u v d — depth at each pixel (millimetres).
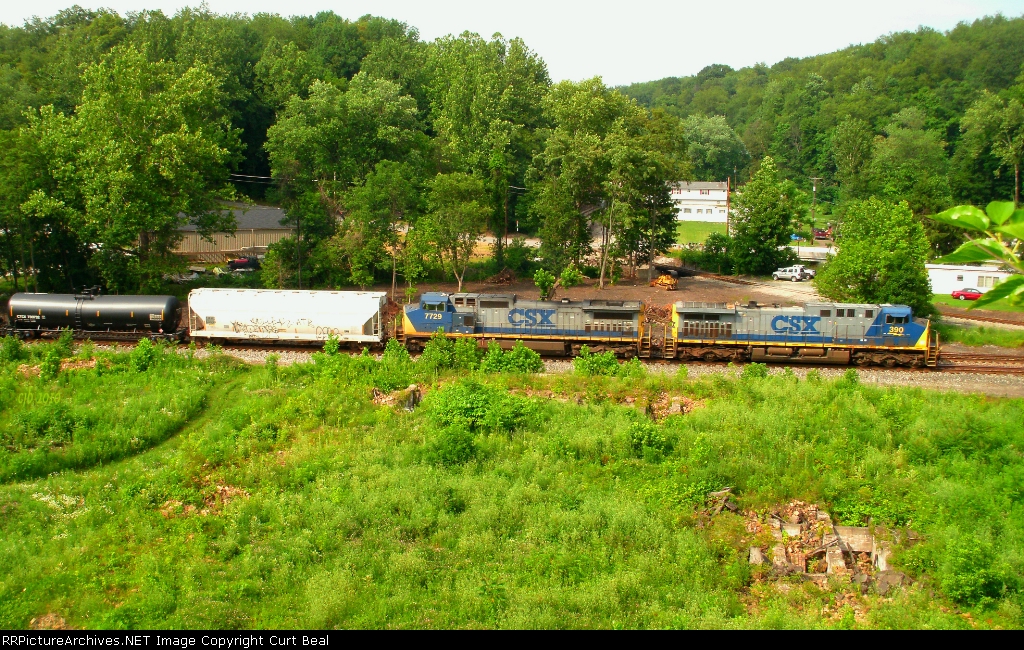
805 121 149125
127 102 54469
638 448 31641
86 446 32156
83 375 41312
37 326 49562
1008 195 100438
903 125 127375
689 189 125938
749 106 191750
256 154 103438
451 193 64875
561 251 73562
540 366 43094
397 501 27344
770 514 27094
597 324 47781
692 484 28328
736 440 32062
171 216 56125
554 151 71500
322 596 21781
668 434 32125
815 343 46188
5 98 79688
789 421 33969
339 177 69188
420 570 23547
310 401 36906
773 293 70375
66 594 22516
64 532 25953
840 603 22703
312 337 48812
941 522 26062
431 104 100250
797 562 24734
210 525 26234
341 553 24656
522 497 27719
